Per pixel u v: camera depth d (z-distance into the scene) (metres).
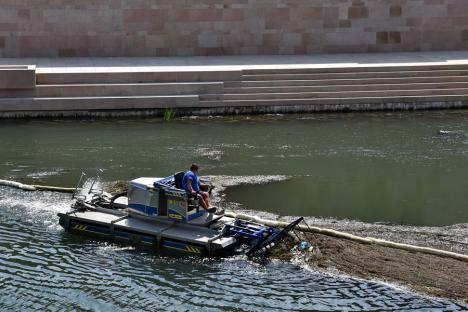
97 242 22.39
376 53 45.56
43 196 26.05
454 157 30.77
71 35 43.00
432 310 18.55
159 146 31.81
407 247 21.84
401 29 45.78
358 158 30.55
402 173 28.73
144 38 43.69
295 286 19.69
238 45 44.66
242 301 18.92
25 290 19.31
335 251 21.59
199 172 28.45
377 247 21.95
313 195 26.30
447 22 45.94
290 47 45.16
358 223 23.84
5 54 42.62
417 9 45.69
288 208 25.05
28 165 29.16
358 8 45.19
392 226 23.66
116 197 23.86
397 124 36.03
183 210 22.08
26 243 22.16
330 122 36.34
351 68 39.00
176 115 37.16
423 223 23.98
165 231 22.00
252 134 33.97
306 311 18.47
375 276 20.17
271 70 38.41
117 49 43.56
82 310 18.39
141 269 20.61
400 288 19.53
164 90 37.16
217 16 44.12
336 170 29.02
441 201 25.89
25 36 42.62
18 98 35.91
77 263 20.94
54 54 43.03
